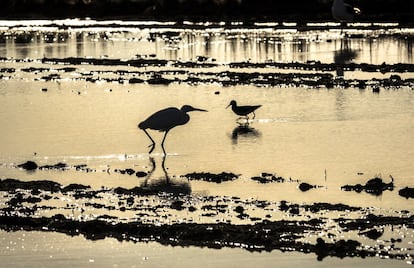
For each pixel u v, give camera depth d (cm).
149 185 2059
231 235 1661
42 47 5831
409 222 1706
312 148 2405
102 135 2659
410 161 2217
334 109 3019
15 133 2733
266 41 5681
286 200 1889
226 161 2278
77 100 3403
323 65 4294
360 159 2255
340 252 1561
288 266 1511
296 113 2967
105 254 1617
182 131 2695
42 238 1714
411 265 1495
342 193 1942
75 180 2127
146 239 1689
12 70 4516
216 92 3469
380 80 3684
